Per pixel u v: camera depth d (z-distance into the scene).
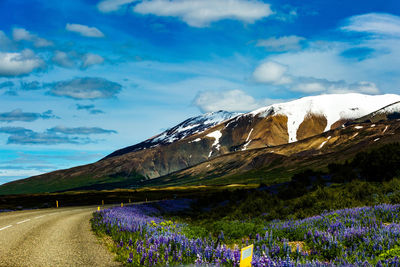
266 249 9.23
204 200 54.25
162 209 42.00
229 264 7.77
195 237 12.95
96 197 103.06
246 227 16.17
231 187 180.12
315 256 9.13
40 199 92.62
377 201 21.14
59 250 10.78
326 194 26.89
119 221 17.11
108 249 10.96
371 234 10.10
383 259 7.56
